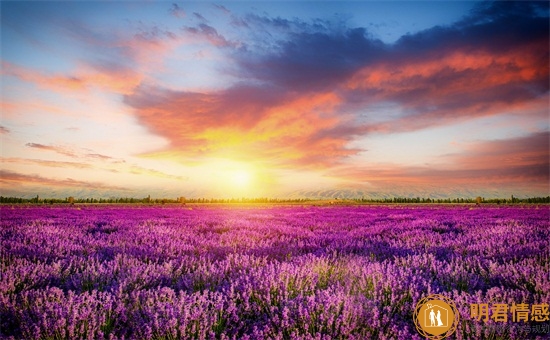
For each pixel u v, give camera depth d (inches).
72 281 148.2
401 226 390.0
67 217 530.0
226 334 107.0
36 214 597.9
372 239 288.2
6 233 295.3
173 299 123.8
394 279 143.1
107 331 107.1
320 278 159.6
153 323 105.3
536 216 530.3
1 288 129.0
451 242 258.1
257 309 123.0
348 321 107.1
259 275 148.6
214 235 305.9
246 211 826.8
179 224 415.2
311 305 117.5
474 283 147.9
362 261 184.5
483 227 364.5
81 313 110.3
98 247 235.3
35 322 108.8
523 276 152.9
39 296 127.8
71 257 190.1
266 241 268.1
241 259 184.1
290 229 366.0
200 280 153.4
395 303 128.6
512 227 345.1
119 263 181.0
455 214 631.2
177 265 184.9
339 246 249.8
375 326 107.4
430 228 368.8
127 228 358.9
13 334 103.7
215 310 115.0
